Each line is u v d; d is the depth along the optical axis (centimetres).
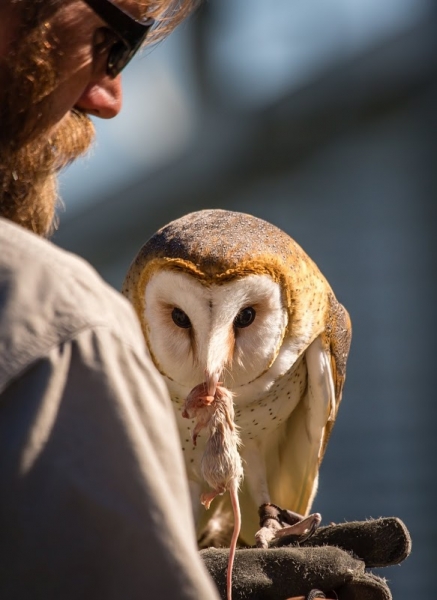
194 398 446
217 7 1571
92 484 217
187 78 1619
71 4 278
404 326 1248
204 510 553
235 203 1522
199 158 1545
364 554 412
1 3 269
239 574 387
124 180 1758
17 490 214
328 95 1328
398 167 1264
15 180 289
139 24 287
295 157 1409
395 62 1248
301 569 386
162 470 232
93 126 323
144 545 218
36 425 217
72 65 282
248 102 1529
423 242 1226
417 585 1191
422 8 1234
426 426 1210
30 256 236
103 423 224
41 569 211
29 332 224
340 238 1341
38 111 280
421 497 1207
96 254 1788
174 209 1609
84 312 232
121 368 234
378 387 1266
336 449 1298
